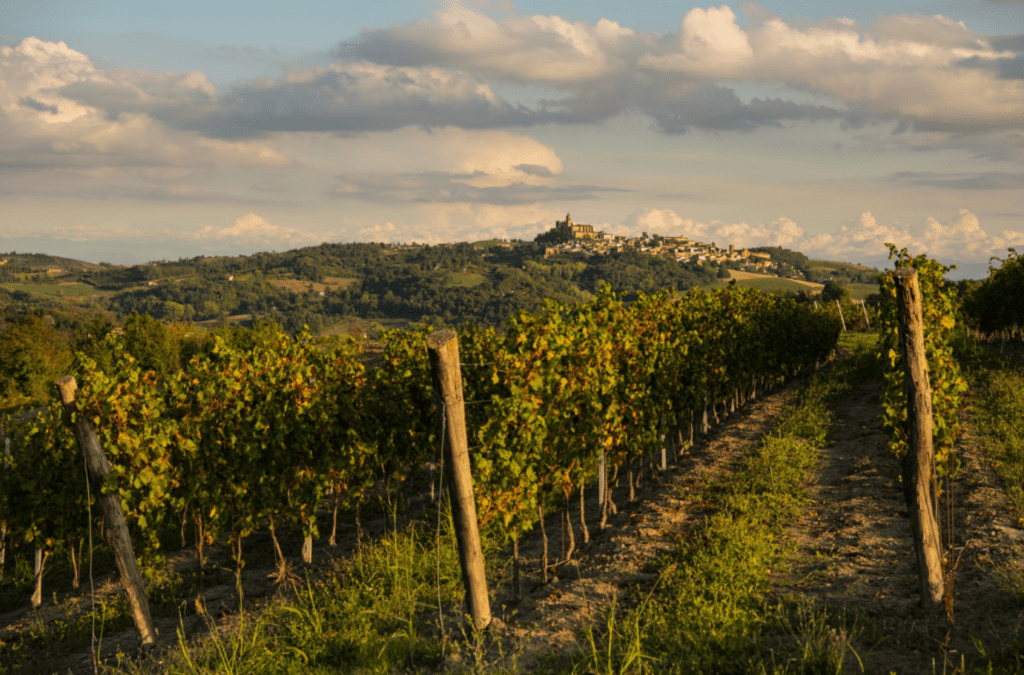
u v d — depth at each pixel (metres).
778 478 10.93
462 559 6.30
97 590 9.90
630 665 5.26
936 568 5.99
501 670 5.46
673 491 11.20
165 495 8.34
